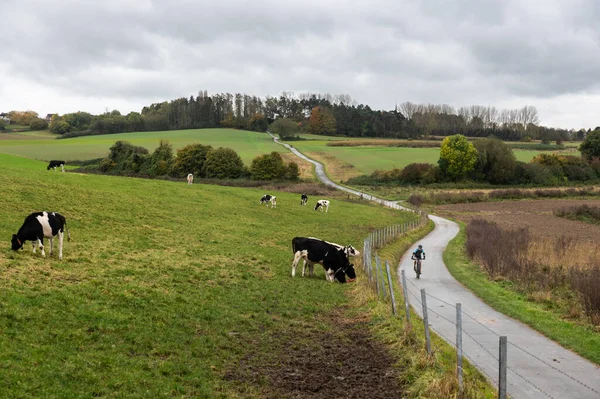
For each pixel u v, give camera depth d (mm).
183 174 111250
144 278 21125
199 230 36531
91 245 26266
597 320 19094
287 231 42812
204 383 12188
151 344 13992
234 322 17500
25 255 21156
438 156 158125
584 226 65750
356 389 12789
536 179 123125
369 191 109938
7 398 9617
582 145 140500
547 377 13570
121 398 10648
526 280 27906
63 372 11148
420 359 13977
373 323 18562
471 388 12000
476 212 85812
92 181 48656
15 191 35625
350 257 35438
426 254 44125
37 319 13961
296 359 14773
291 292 23172
